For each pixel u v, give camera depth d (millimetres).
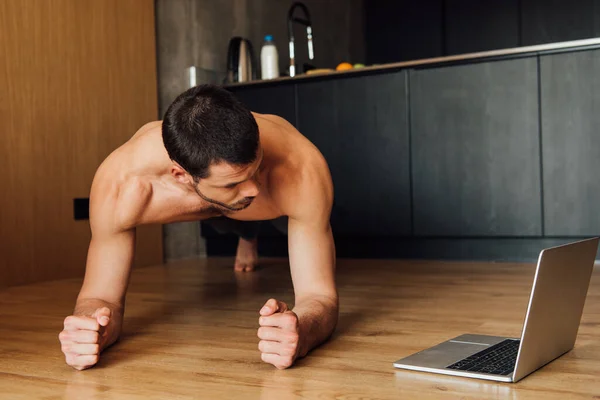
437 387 1232
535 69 3188
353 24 6266
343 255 3684
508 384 1236
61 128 3141
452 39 6289
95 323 1391
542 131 3195
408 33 6398
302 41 5387
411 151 3445
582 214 3145
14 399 1244
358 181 3566
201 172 1251
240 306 2223
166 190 1590
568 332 1438
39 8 3035
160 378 1354
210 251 4090
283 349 1342
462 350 1467
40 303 2414
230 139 1223
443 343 1541
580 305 1470
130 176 1585
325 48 5734
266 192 1594
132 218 1599
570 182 3158
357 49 6344
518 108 3230
